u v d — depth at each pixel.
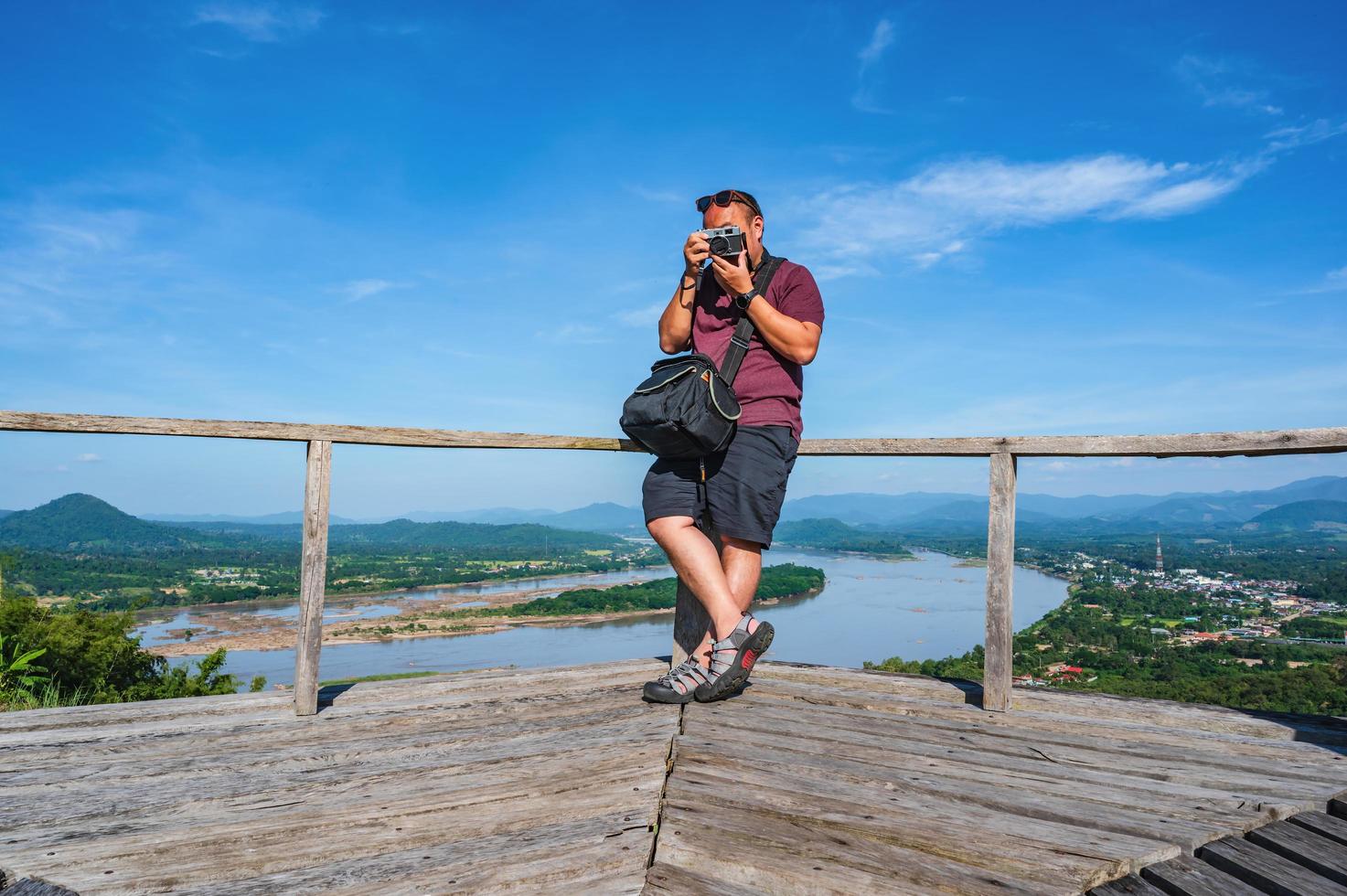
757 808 1.80
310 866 1.57
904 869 1.51
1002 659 2.69
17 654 5.85
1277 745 2.32
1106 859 1.55
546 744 2.30
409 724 2.54
